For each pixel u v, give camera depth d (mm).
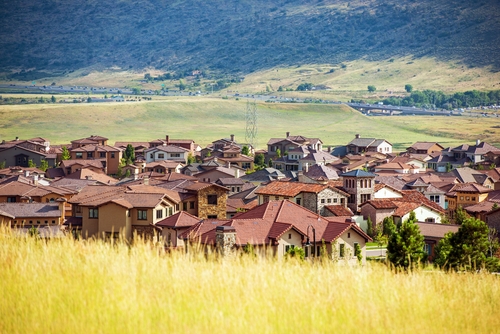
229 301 56375
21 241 68250
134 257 62562
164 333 51031
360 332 54500
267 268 64625
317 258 113688
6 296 55000
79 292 55656
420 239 119562
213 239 110625
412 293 63688
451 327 58875
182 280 59156
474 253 117688
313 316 54938
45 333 50375
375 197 194750
